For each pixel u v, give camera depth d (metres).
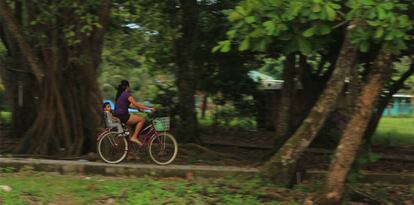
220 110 21.22
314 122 8.08
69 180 8.83
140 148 10.68
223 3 13.52
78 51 11.24
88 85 11.66
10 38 14.31
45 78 11.49
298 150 8.29
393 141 19.36
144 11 12.04
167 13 14.05
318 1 6.18
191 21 14.43
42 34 10.98
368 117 6.88
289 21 6.64
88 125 11.66
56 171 9.70
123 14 12.07
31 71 12.77
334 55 11.50
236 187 8.13
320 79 14.32
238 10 6.74
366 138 8.91
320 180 8.95
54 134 11.52
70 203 7.38
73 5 10.23
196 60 15.34
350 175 7.98
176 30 13.57
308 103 14.18
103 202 7.51
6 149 12.41
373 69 6.78
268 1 6.60
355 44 6.77
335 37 8.86
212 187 8.10
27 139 11.65
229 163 11.58
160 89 17.06
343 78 7.54
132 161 10.66
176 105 16.14
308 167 11.38
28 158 10.88
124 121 10.48
